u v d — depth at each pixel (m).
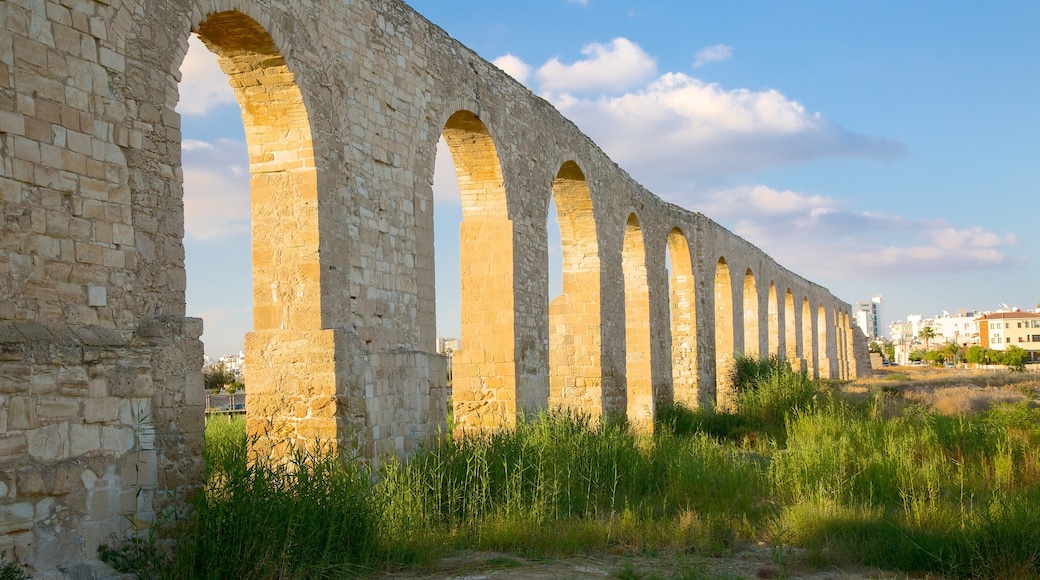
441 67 15.70
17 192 7.67
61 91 8.13
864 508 12.20
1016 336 154.88
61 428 7.75
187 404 9.02
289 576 8.53
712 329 33.56
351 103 13.00
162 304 9.09
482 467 12.72
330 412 11.81
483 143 17.41
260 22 10.98
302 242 11.98
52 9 8.10
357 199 13.02
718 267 37.09
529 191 18.97
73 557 7.76
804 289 58.31
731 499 13.54
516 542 10.70
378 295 13.45
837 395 29.94
